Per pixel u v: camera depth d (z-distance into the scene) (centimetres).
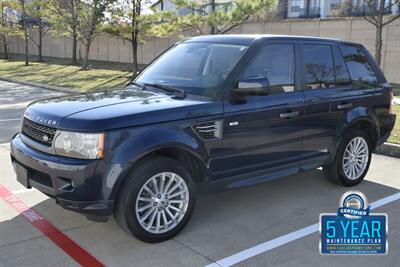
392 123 621
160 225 405
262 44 471
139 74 529
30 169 405
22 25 3231
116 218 390
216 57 471
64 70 2572
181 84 463
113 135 367
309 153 516
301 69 504
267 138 466
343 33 1891
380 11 1562
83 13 2502
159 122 390
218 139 426
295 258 385
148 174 385
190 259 379
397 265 377
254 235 428
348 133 558
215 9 1830
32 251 386
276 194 541
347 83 557
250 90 431
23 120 442
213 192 439
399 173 643
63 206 375
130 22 2080
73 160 368
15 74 2473
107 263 368
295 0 4141
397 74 1712
